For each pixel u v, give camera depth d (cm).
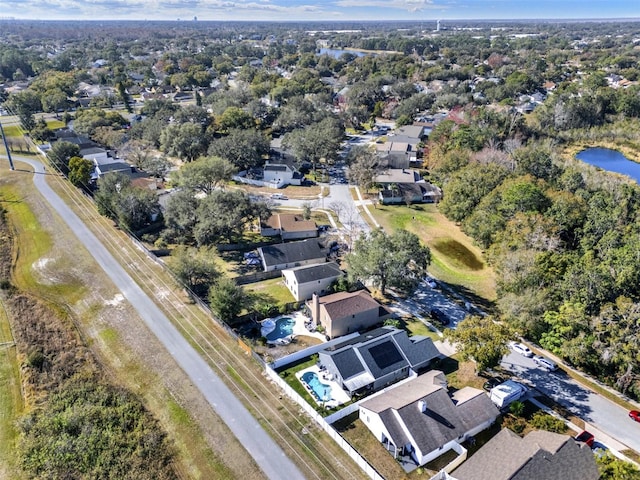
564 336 4738
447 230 8094
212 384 4397
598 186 8225
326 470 3494
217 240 7156
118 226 7825
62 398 4241
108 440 3781
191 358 4753
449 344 4975
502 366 4778
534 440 3544
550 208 6825
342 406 4209
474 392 4131
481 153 9700
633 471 3173
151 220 7925
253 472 3488
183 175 8481
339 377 4422
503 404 4159
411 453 3678
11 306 5688
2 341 5100
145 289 6006
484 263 7012
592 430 3941
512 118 12638
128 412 4062
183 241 7194
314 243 6900
